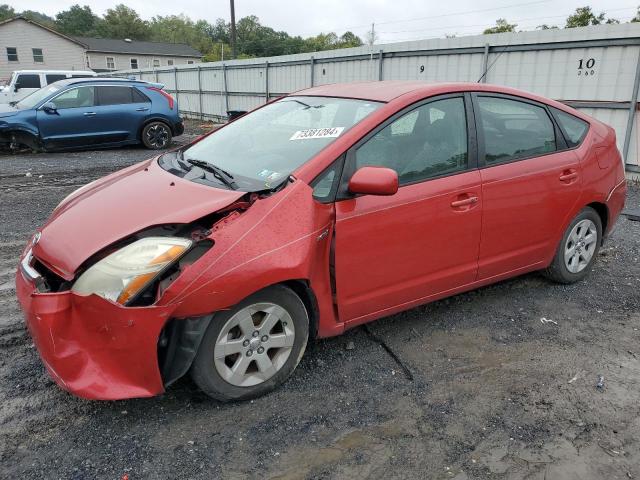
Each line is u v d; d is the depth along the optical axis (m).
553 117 4.07
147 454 2.44
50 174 9.41
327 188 2.92
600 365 3.29
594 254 4.55
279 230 2.69
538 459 2.48
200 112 24.14
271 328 2.80
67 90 12.17
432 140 3.36
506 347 3.48
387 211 3.07
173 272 2.53
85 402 2.80
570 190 4.06
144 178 3.27
